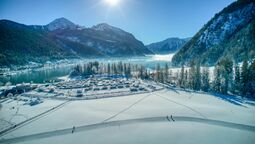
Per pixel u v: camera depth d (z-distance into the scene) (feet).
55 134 207.92
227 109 268.21
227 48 605.73
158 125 224.33
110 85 442.09
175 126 221.46
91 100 327.26
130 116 249.34
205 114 250.57
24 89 401.90
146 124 227.20
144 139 193.67
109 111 269.23
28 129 219.41
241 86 335.26
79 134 207.51
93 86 436.76
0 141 195.62
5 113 267.59
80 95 352.69
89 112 267.18
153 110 269.44
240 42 574.15
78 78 617.62
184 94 358.23
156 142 187.62
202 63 652.89
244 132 204.23
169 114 253.44
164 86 426.10
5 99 342.23
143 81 499.92
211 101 309.42
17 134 208.85
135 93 369.30
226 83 350.02
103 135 203.72
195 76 401.29
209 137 195.72
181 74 445.37
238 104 289.53
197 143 184.65
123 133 207.21
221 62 405.80
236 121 228.22
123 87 422.00
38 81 596.29
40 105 302.25
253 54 461.37
